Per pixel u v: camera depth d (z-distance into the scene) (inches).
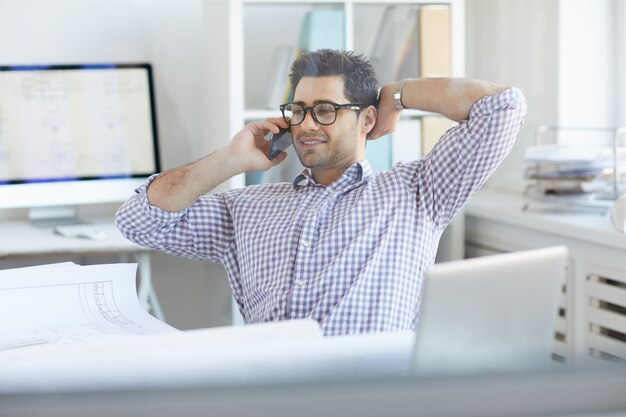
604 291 113.6
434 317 31.7
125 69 138.4
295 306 67.4
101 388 18.4
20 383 20.1
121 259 146.3
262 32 131.6
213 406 16.4
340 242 68.2
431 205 69.9
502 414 16.9
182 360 21.0
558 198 125.3
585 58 139.6
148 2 148.2
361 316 66.2
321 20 132.6
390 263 67.5
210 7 140.1
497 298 32.9
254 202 73.9
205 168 71.6
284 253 69.9
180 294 152.9
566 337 121.0
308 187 73.7
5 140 132.5
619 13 138.8
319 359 21.7
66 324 55.4
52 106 134.6
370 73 72.3
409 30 136.9
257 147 73.2
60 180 135.0
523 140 147.9
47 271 58.1
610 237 109.8
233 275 75.3
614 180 124.3
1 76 132.4
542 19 141.6
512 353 20.4
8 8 141.1
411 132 138.6
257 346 21.4
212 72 140.6
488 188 156.4
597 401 17.3
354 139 71.7
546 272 34.4
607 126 141.1
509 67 149.9
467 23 157.8
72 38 144.8
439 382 17.2
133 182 138.3
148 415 16.5
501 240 135.0
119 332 54.0
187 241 75.3
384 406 16.6
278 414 16.6
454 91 69.8
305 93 71.5
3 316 54.6
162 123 150.4
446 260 142.3
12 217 141.3
